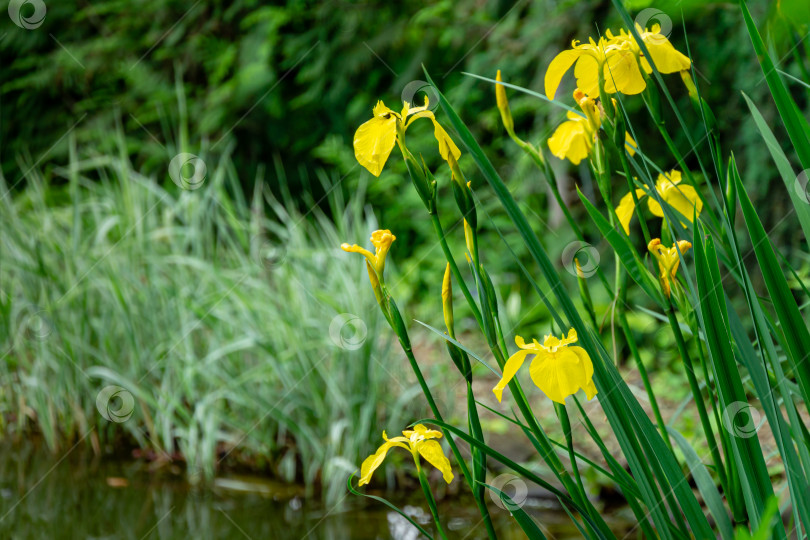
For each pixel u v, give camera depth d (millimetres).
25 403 3625
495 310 946
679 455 2498
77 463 3301
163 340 3383
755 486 876
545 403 3348
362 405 3074
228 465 3258
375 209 5508
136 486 3072
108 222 3564
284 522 2787
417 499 2947
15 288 3666
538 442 958
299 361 3188
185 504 2904
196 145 5844
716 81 3434
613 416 920
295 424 3107
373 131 931
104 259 3494
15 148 6188
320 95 5609
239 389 3221
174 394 3361
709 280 855
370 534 2686
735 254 876
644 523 968
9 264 3619
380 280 952
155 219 3656
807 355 856
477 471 954
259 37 5621
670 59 958
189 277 3539
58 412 3535
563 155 1158
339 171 5508
